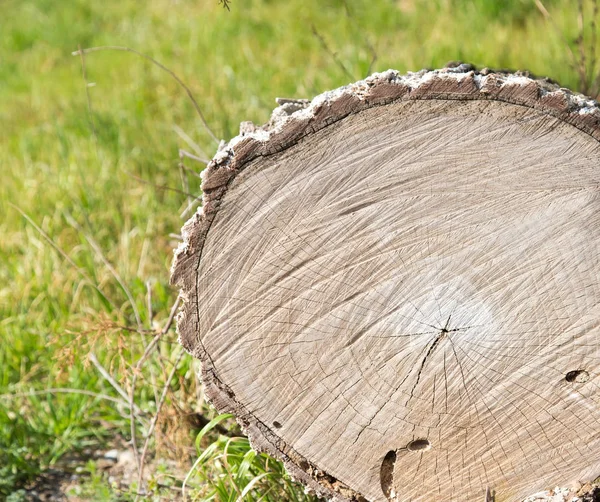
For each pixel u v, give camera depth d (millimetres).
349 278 1892
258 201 1879
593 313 1873
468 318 1888
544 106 1836
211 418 2209
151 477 2217
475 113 1846
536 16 3730
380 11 4039
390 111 1853
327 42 3771
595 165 1847
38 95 4125
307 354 1915
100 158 3045
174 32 4457
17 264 2617
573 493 1913
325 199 1876
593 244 1860
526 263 1871
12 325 2508
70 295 2551
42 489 2268
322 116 1854
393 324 1896
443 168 1862
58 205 2783
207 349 1927
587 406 1895
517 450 1919
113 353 2340
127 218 2680
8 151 3461
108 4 5473
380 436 1929
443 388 1904
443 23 3756
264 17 4359
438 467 1936
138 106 3490
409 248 1881
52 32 5125
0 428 2307
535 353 1888
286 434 1947
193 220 1898
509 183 1859
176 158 2924
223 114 3033
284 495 2080
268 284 1899
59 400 2369
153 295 2480
